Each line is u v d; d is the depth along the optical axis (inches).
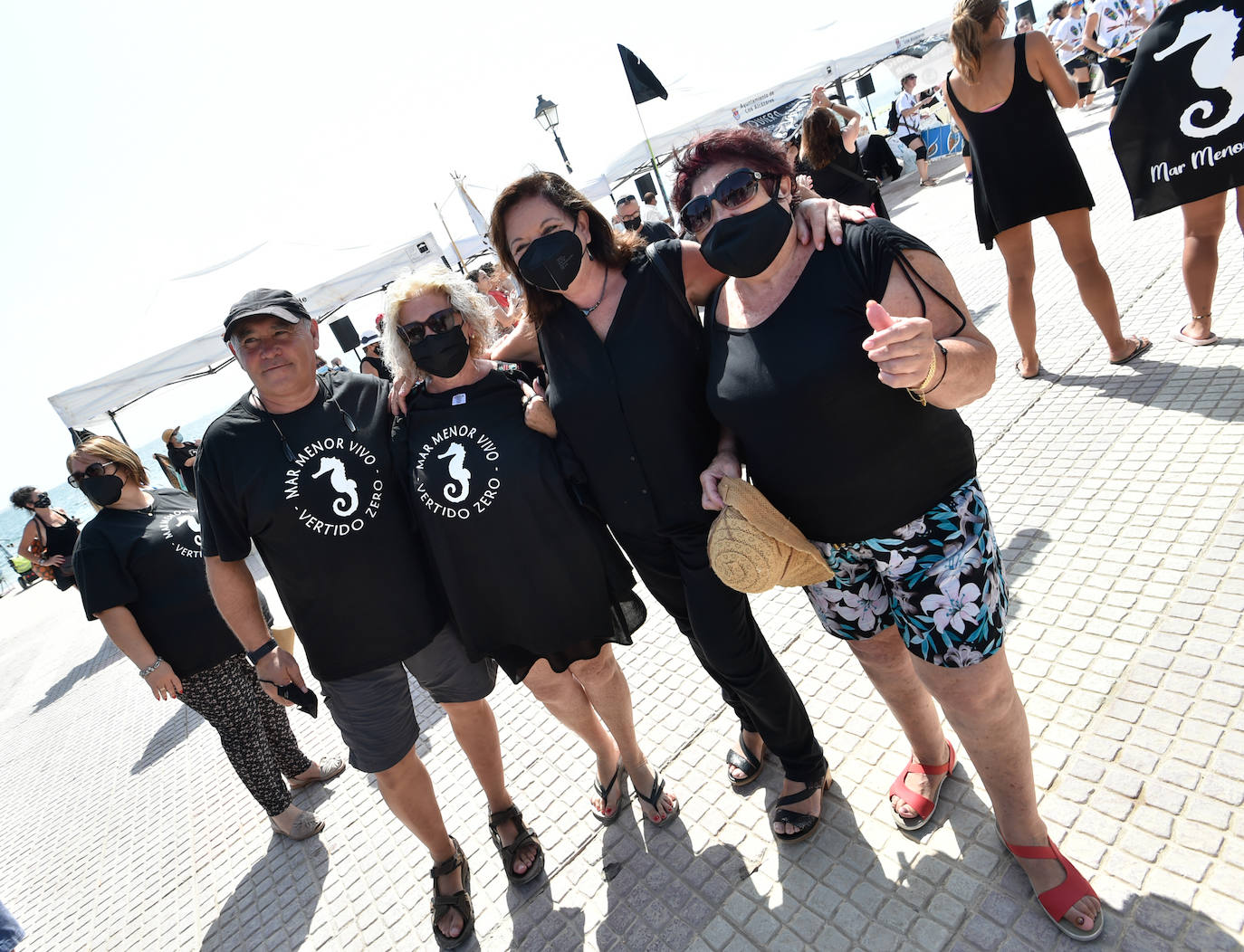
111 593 113.0
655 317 73.6
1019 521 122.0
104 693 270.8
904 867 79.8
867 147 323.0
